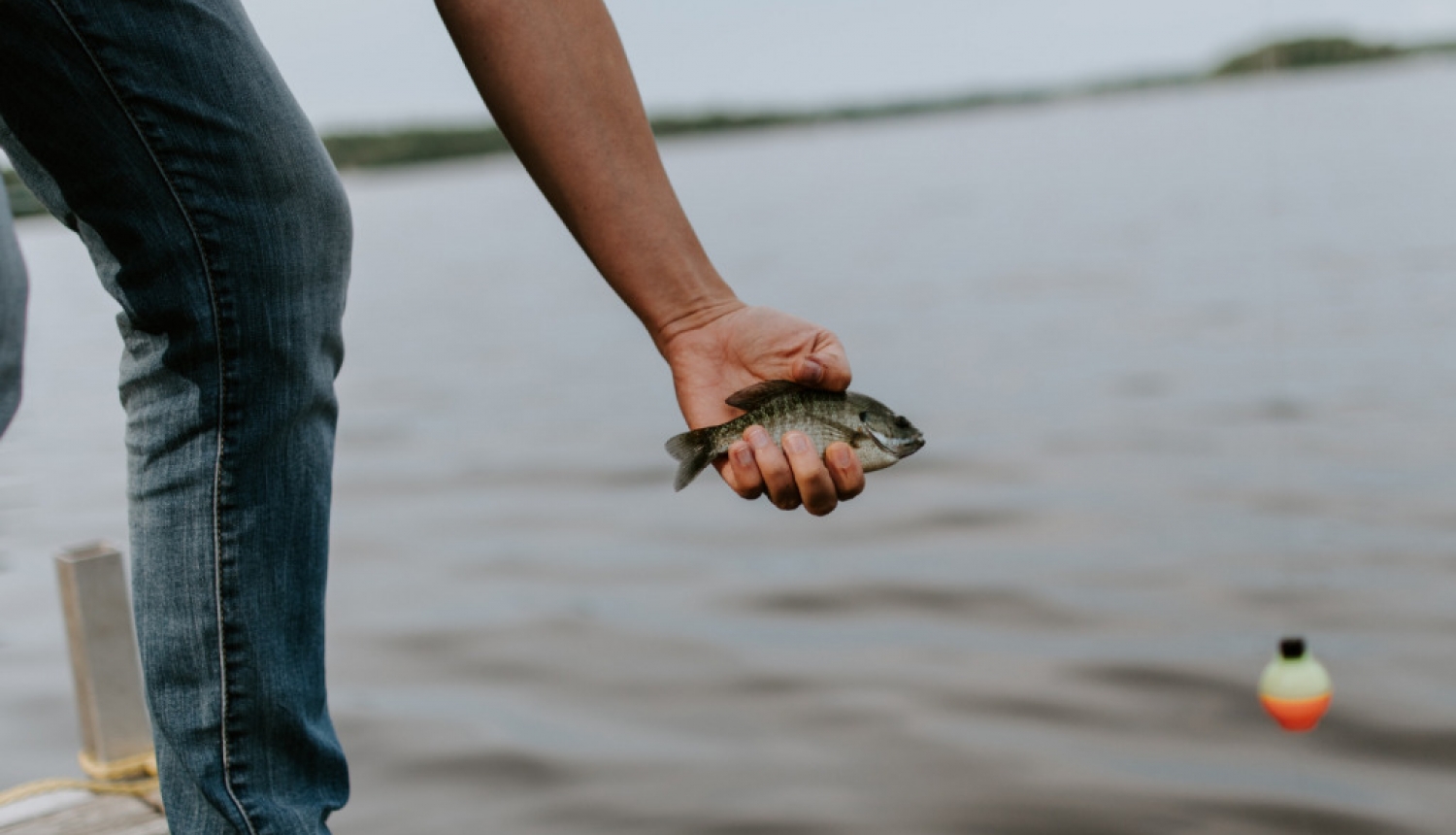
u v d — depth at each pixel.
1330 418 12.83
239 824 1.46
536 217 81.62
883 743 6.59
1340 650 7.17
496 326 29.11
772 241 43.34
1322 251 27.09
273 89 1.45
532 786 6.33
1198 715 6.61
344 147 91.88
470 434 16.41
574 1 1.83
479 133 93.31
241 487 1.47
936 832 5.66
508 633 8.60
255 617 1.48
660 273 1.95
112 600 3.13
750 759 6.51
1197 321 20.48
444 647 8.39
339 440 16.59
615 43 1.87
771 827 5.79
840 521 10.93
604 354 23.31
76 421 15.16
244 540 1.47
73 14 1.31
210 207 1.41
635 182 1.90
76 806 2.84
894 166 95.69
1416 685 6.61
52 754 6.54
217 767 1.47
